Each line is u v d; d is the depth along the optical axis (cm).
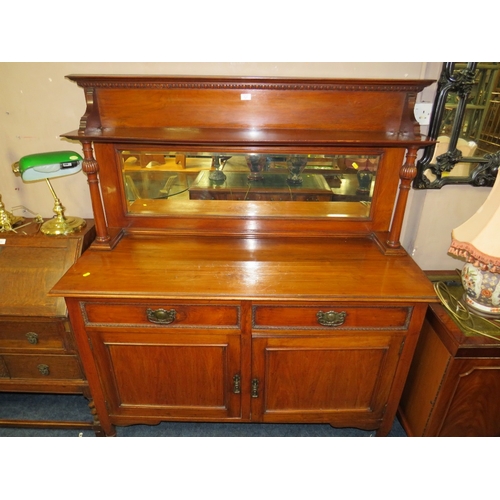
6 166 151
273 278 115
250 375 126
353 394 132
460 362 116
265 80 119
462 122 135
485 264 112
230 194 140
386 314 115
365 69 132
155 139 113
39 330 132
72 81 127
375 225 145
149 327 117
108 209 142
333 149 131
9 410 160
